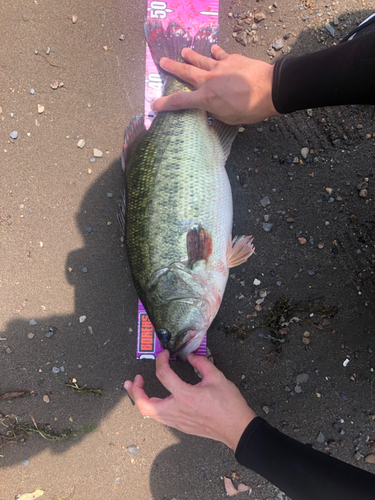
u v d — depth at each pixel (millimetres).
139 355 592
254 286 594
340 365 588
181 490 594
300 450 430
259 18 586
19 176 604
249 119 518
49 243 604
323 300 591
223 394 475
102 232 604
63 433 596
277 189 593
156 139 518
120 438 597
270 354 590
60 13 596
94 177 605
